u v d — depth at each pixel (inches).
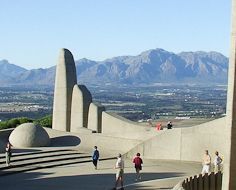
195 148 1467.8
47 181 1171.3
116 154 1611.7
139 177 1229.7
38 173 1289.4
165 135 1518.2
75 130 1823.3
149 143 1537.9
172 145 1504.7
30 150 1567.4
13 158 1424.7
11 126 1994.3
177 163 1464.1
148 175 1267.2
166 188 984.9
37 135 1641.2
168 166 1408.7
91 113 1815.9
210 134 1440.7
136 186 1021.8
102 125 1802.4
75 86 1845.5
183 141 1486.2
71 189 1071.6
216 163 1175.6
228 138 748.6
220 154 1417.3
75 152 1590.8
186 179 871.7
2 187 1096.2
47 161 1437.0
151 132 1689.2
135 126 1727.4
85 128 1771.7
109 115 1788.9
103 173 1289.4
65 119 1852.9
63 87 1859.0
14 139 1640.0
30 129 1648.6
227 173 753.0
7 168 1315.2
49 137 1708.9
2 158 1419.8
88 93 1845.5
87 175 1258.6
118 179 1034.7
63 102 1856.5
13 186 1109.1
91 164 1451.8
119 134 1759.4
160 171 1327.5
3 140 1720.0
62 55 1868.8
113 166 1414.9
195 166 1414.9
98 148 1647.4
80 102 1825.8
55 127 1873.8
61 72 1863.9
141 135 1708.9
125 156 1566.2
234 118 741.9
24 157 1449.3
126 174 1280.8
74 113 1839.3
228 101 746.2
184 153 1486.2
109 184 1128.8
